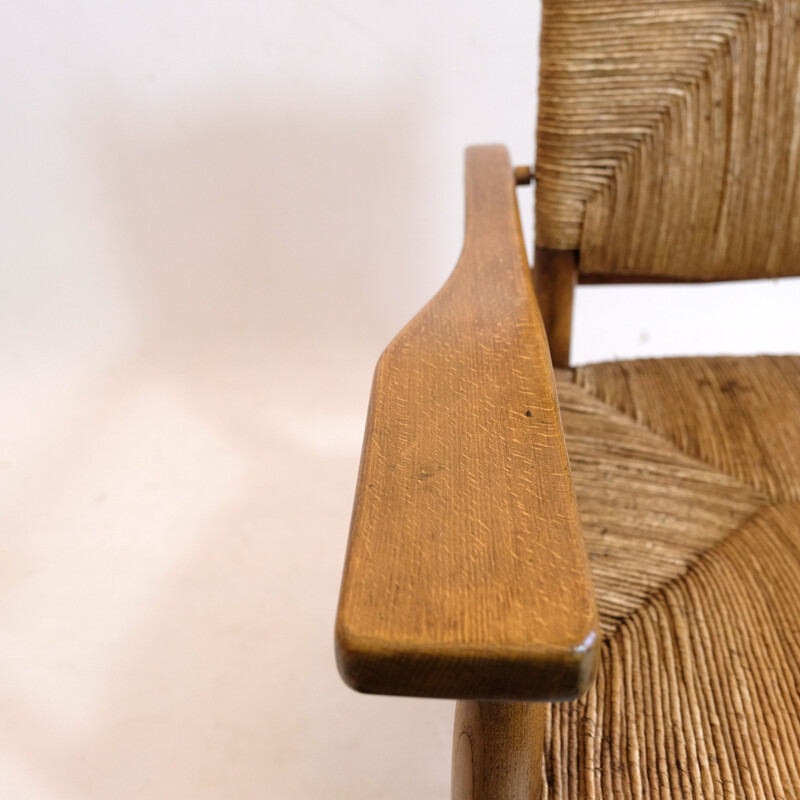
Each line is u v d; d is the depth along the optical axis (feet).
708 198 3.82
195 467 6.92
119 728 4.90
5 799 4.50
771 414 3.67
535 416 2.22
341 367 7.81
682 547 3.08
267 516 6.44
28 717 4.96
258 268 7.46
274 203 7.09
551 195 3.88
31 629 5.56
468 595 1.88
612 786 2.46
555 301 4.15
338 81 6.43
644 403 3.79
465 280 2.83
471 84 6.38
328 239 7.25
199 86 6.53
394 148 6.71
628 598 2.90
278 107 6.59
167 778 4.62
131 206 7.20
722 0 3.47
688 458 3.45
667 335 7.76
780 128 3.66
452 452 2.13
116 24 6.28
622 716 2.58
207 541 6.23
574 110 3.69
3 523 6.44
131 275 7.59
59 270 7.57
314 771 4.64
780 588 2.88
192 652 5.37
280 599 5.74
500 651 1.82
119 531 6.35
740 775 2.47
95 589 5.86
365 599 1.88
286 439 7.18
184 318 7.82
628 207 3.86
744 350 7.78
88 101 6.66
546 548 1.94
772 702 2.60
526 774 2.24
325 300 7.59
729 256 3.98
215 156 6.88
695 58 3.57
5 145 6.89
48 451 7.11
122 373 7.86
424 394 2.29
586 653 1.82
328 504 6.55
